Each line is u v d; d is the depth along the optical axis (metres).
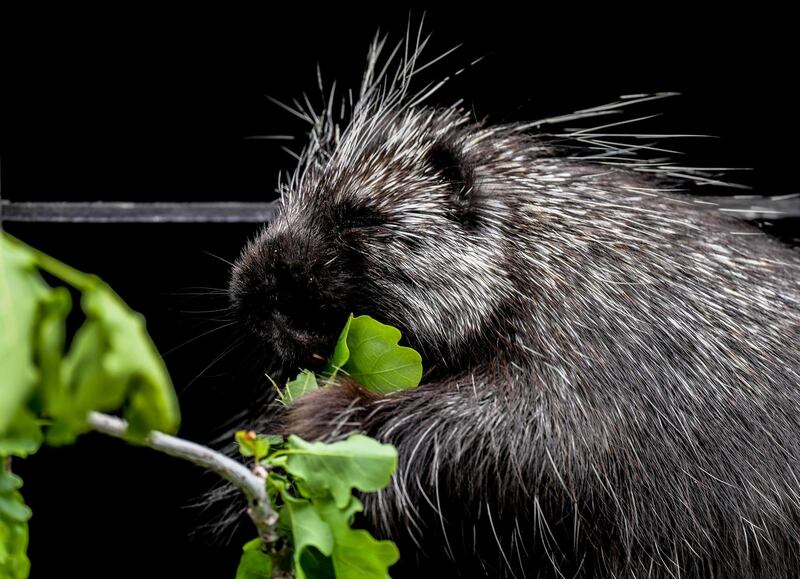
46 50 4.36
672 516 2.70
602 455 2.68
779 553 2.77
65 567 4.41
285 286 2.85
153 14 4.40
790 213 4.63
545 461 2.66
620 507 2.68
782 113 4.67
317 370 2.92
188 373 4.29
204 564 4.43
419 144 3.13
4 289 1.01
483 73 4.57
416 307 2.91
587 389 2.75
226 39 4.50
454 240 2.94
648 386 2.78
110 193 4.57
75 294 4.33
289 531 1.81
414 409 2.74
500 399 2.75
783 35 4.56
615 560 2.71
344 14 4.53
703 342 2.87
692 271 3.00
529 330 2.86
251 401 3.60
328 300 2.86
